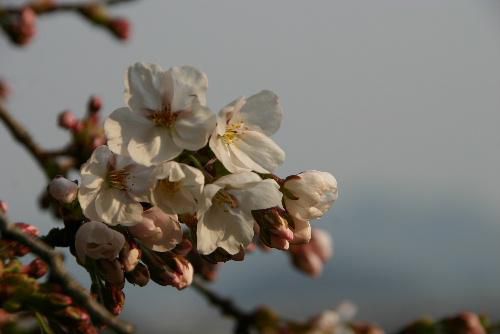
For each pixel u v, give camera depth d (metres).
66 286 0.67
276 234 0.69
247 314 0.86
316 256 0.90
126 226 0.69
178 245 0.70
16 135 0.84
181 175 0.68
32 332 0.81
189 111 0.69
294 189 0.69
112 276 0.69
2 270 0.70
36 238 0.69
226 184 0.68
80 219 0.69
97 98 0.84
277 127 0.70
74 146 0.84
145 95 0.69
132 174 0.69
